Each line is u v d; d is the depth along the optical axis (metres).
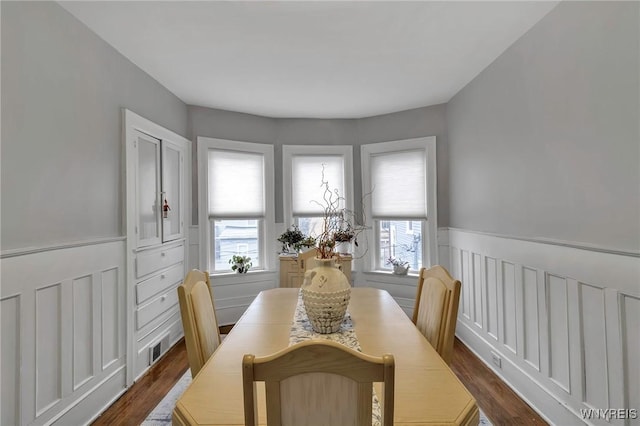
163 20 2.05
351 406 0.79
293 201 4.15
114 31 2.17
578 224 1.80
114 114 2.37
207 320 1.64
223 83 3.05
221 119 3.79
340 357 0.77
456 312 1.48
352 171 4.14
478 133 2.92
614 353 1.56
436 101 3.59
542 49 2.07
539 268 2.08
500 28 2.18
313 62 2.65
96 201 2.18
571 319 1.82
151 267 2.79
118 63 2.42
